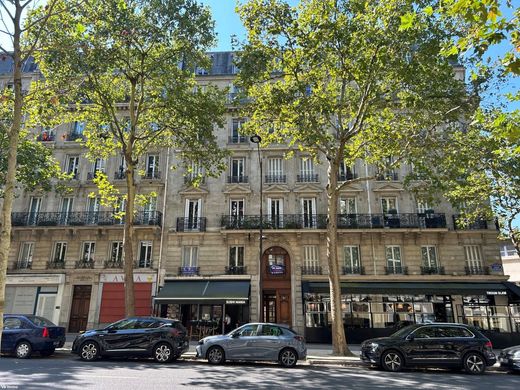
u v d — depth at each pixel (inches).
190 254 1011.3
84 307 1002.1
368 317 917.2
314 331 879.7
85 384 338.6
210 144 748.0
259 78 693.9
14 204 1081.4
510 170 698.2
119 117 1103.0
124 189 1079.0
